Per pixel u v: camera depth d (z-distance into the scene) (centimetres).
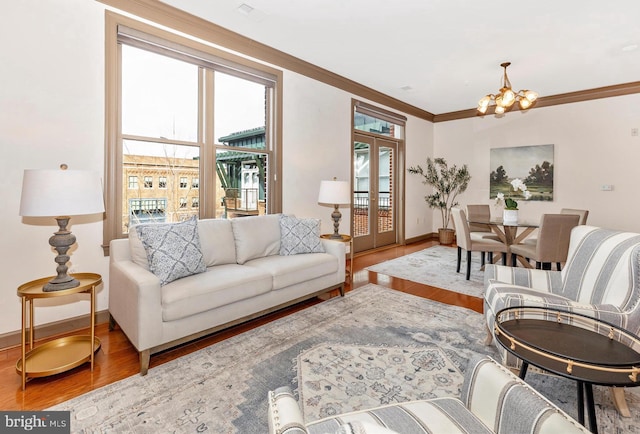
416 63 419
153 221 307
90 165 259
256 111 386
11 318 232
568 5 284
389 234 630
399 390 182
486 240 412
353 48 375
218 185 353
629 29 326
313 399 174
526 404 88
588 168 536
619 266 175
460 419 100
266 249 317
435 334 250
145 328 196
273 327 264
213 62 335
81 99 253
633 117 496
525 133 595
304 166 432
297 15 304
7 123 225
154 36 290
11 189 228
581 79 476
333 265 326
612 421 156
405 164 639
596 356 125
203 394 178
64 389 182
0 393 177
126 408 166
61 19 243
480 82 493
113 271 243
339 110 480
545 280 217
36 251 240
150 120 303
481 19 309
